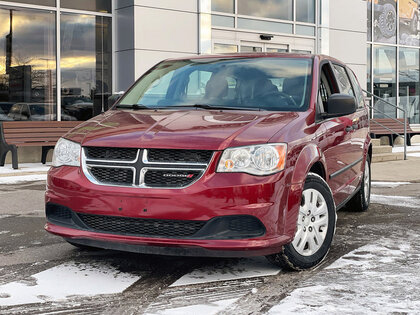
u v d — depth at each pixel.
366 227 6.08
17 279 4.22
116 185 4.18
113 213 4.14
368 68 18.50
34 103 12.26
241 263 4.64
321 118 5.05
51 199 4.46
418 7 19.92
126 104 5.47
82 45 12.85
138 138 4.26
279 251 4.21
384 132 16.25
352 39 16.95
